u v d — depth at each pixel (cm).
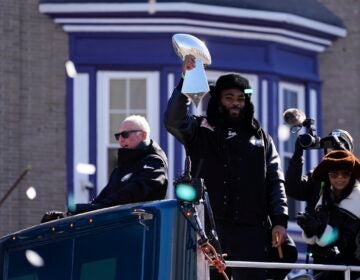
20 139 4662
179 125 2191
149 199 2242
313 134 2450
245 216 2236
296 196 2425
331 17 4966
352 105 5003
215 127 2253
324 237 2262
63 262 1956
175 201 1911
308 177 2425
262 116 4691
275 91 4722
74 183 4653
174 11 4588
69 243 1956
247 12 4659
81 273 1939
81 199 4641
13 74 4669
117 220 1920
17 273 2000
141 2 4600
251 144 2253
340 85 4994
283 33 4759
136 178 2244
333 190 2286
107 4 4622
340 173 2269
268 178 2278
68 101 4672
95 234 1938
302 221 2281
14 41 4678
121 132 2286
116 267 1908
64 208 4653
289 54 4834
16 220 4619
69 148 4662
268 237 2277
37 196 4650
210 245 1909
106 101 4653
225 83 2262
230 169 2236
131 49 4647
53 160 4675
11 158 4641
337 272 2270
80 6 4634
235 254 2227
